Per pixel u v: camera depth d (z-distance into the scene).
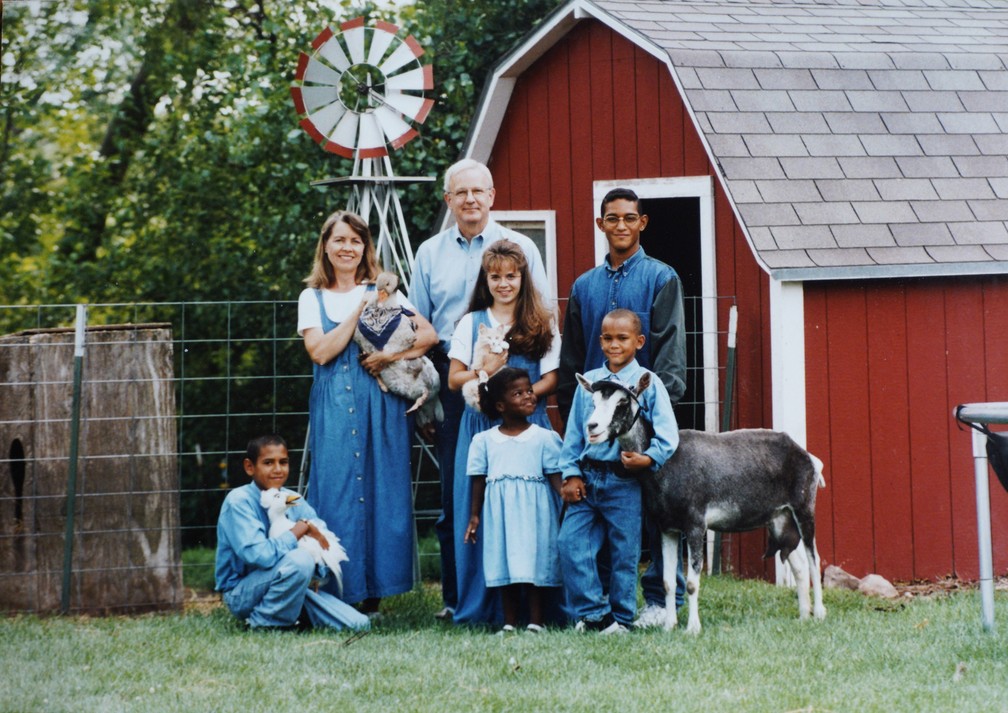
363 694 5.98
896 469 9.22
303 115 10.08
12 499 8.35
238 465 15.57
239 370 15.82
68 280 16.05
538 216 10.93
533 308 7.50
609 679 6.16
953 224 9.35
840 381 9.10
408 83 10.21
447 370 7.94
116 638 7.29
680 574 7.89
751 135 9.47
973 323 9.40
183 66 16.22
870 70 10.20
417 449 12.17
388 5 15.24
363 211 10.15
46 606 8.33
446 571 7.96
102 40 17.16
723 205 9.84
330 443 7.72
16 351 8.44
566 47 10.77
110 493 8.45
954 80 10.37
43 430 8.41
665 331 7.29
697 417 10.48
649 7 10.98
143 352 8.55
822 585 8.91
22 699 5.94
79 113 17.30
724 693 5.86
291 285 15.12
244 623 7.67
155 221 16.62
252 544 7.40
